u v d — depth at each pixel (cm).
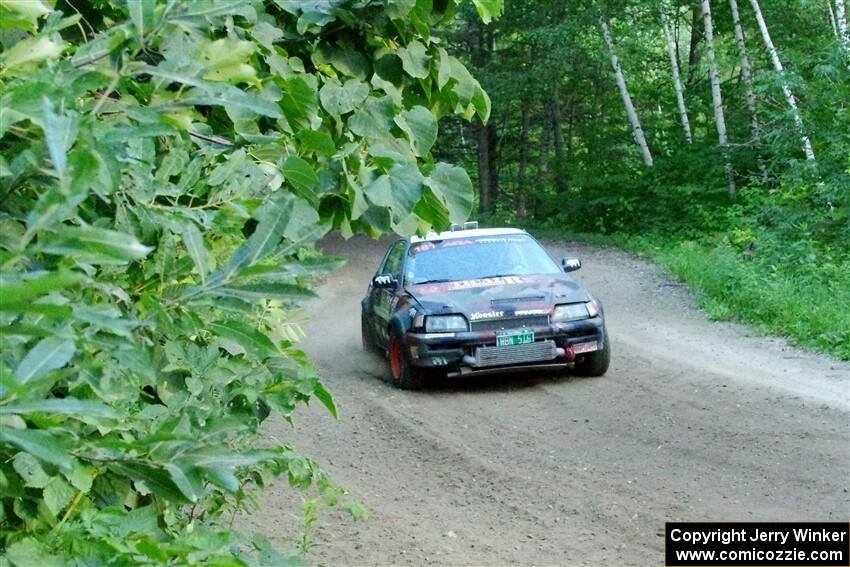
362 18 325
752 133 2778
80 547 184
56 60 190
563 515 691
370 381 1212
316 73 338
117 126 200
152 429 231
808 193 2066
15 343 158
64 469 155
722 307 1595
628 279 2088
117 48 188
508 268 1227
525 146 4038
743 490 731
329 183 294
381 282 1232
